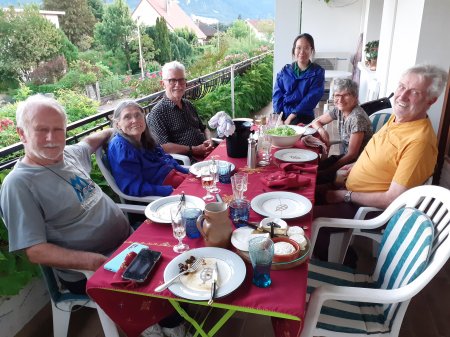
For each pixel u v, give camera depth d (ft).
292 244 3.75
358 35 25.68
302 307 3.08
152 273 3.58
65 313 5.08
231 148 7.00
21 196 4.46
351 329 4.04
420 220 4.24
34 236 4.46
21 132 4.67
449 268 7.17
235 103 19.90
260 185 5.64
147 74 15.57
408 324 5.80
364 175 6.44
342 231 6.09
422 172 5.51
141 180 6.64
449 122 9.42
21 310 5.97
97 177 7.84
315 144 7.70
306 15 25.95
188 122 9.41
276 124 8.86
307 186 5.53
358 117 8.00
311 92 11.36
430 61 8.63
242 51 29.78
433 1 8.13
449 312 6.04
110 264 3.77
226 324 5.85
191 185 5.78
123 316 3.86
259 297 3.20
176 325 5.25
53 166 4.89
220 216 3.80
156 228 4.48
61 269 4.87
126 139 6.75
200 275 3.43
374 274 4.90
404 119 5.85
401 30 11.59
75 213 4.99
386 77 14.44
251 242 3.37
